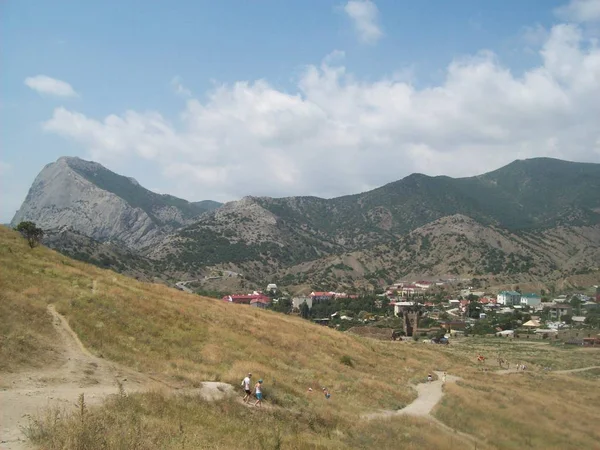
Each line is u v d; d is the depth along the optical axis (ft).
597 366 313.94
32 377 69.41
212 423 65.87
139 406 63.36
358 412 107.76
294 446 65.51
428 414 122.42
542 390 196.95
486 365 283.38
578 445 117.39
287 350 161.79
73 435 43.98
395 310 645.51
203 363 107.55
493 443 108.99
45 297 109.50
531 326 560.20
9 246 154.10
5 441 44.91
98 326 104.58
